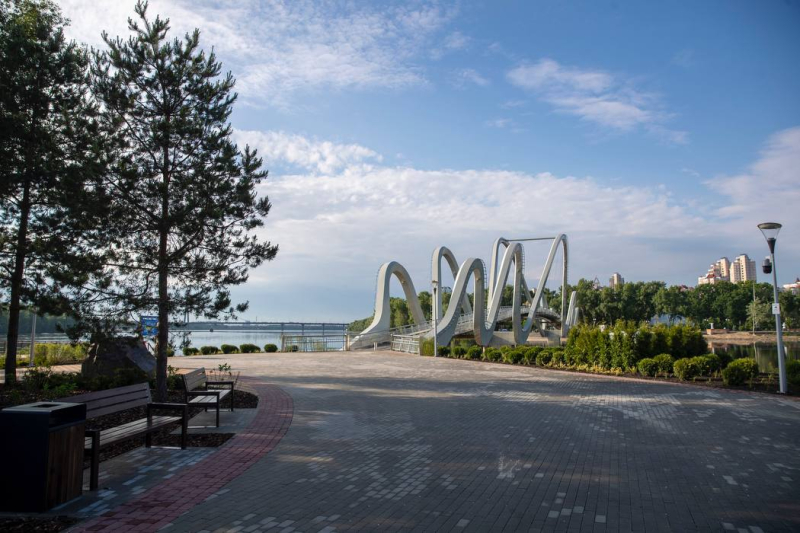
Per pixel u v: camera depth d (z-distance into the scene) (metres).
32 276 13.77
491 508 5.68
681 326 20.44
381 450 8.23
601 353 20.58
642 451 8.20
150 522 5.23
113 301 11.51
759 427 10.05
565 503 5.85
